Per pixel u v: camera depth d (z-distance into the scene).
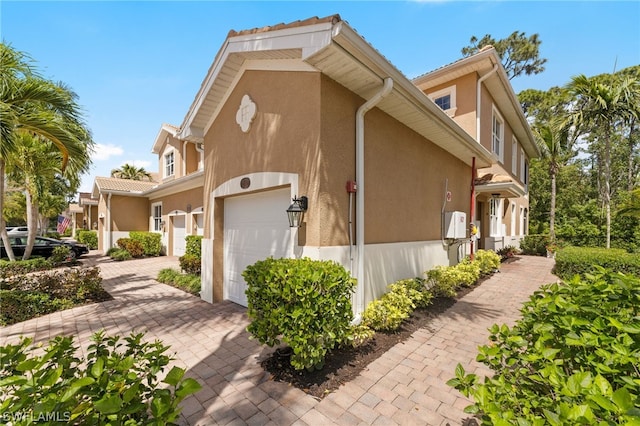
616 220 15.50
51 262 11.41
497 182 9.45
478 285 7.86
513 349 2.08
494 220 14.20
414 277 6.45
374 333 4.43
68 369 1.77
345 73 4.26
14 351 1.69
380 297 5.31
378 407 2.84
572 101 12.81
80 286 6.55
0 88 5.29
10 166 8.34
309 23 3.78
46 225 34.38
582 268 7.91
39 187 9.97
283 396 3.01
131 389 1.51
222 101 6.24
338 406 2.85
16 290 6.19
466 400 2.95
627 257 7.39
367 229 5.09
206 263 6.63
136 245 14.49
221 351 4.05
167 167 16.86
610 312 2.08
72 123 6.31
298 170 4.48
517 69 22.95
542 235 16.47
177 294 7.18
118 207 16.70
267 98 5.05
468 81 10.48
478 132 10.20
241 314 5.57
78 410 1.43
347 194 4.65
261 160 5.14
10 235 13.16
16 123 5.43
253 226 5.72
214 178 6.52
